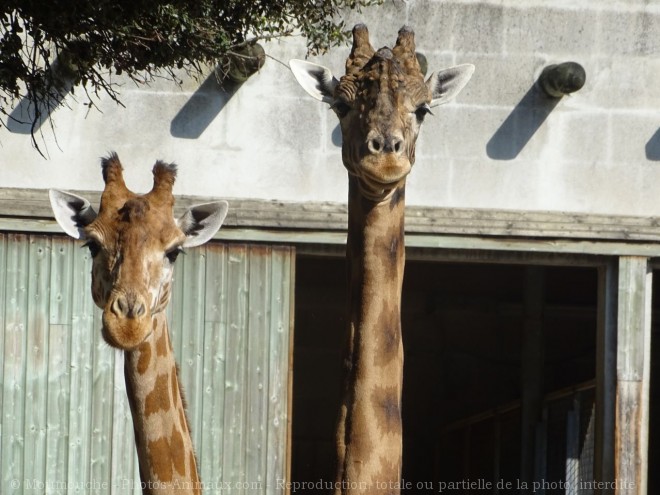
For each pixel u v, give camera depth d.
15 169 22.88
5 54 15.76
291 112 23.48
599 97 24.11
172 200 12.95
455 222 23.22
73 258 22.61
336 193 23.52
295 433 38.50
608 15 24.14
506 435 33.16
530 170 23.92
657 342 36.66
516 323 37.53
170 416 13.70
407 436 38.66
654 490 37.09
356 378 14.28
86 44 16.12
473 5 23.86
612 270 23.75
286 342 23.00
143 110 23.19
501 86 23.91
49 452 22.41
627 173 24.11
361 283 14.41
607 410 23.58
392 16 23.66
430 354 37.81
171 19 15.59
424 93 14.13
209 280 22.94
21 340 22.47
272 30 17.06
